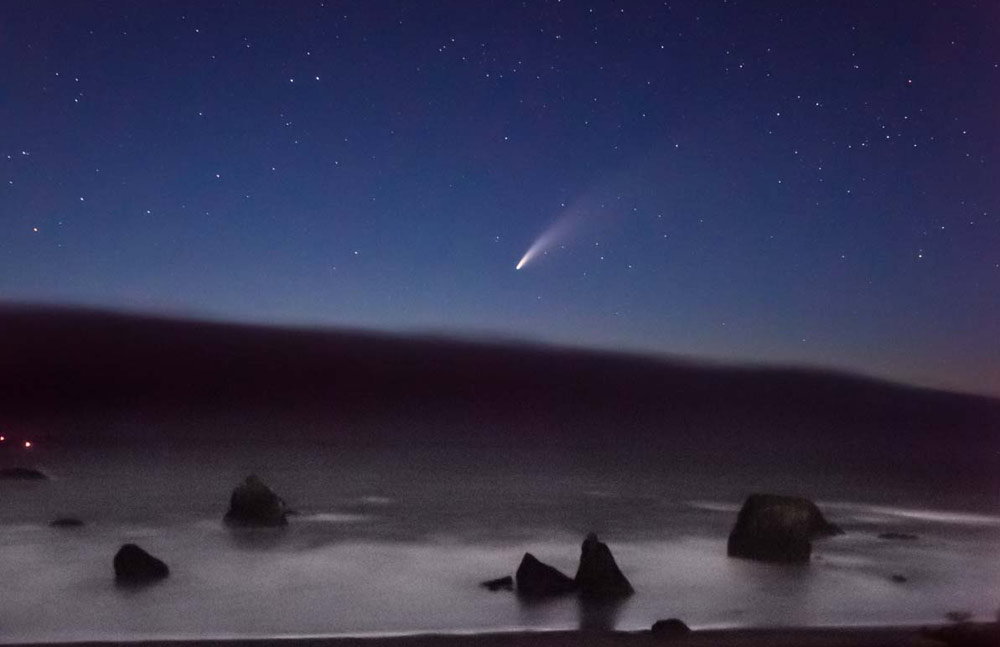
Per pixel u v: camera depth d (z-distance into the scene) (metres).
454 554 13.62
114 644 7.15
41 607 9.79
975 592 11.16
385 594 10.58
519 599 10.19
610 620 9.19
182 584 11.12
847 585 11.32
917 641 7.38
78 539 14.47
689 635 7.61
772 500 13.16
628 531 16.36
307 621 9.23
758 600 10.40
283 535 15.16
